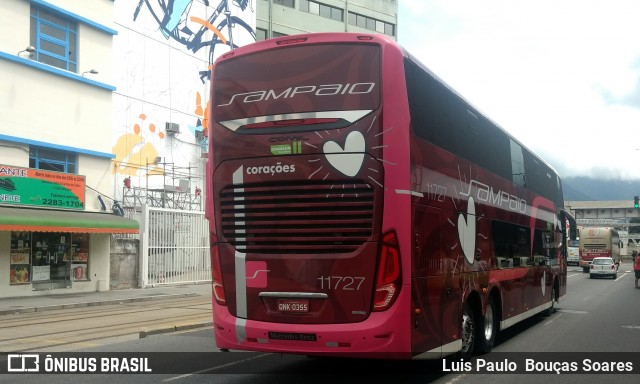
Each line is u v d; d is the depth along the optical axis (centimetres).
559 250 1688
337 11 5197
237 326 708
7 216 1852
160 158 3241
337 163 673
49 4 2202
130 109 3092
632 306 1923
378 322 648
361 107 674
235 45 3934
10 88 2048
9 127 2038
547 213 1515
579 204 10000
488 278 961
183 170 3425
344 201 671
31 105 2120
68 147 2250
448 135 814
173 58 3397
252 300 706
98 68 2423
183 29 3481
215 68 759
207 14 3681
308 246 682
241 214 719
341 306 664
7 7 2056
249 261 709
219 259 731
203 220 2941
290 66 710
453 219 809
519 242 1196
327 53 697
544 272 1455
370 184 661
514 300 1138
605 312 1722
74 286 2259
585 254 4912
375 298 654
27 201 2044
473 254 891
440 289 746
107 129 2450
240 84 734
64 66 2288
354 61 686
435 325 725
